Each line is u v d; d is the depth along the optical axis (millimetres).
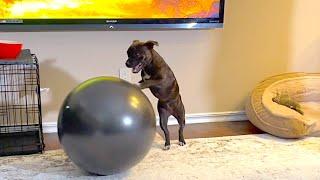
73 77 3166
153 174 2348
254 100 3189
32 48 3041
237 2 3371
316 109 3299
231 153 2697
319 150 2768
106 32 3145
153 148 2758
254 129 3291
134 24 3074
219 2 3182
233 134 3154
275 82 3312
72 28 2984
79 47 3125
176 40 3305
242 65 3518
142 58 2490
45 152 2711
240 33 3445
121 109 2150
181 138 2824
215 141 2934
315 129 3004
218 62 3449
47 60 3088
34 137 2916
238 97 3570
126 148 2170
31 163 2518
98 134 2113
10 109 3080
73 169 2422
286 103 3156
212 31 3363
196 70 3410
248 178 2334
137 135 2174
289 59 3615
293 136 2922
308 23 3592
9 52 2508
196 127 3342
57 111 3186
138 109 2193
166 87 2594
